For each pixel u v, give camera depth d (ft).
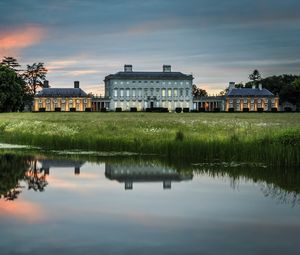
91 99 588.09
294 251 39.96
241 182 68.23
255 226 46.55
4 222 47.55
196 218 49.34
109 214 50.60
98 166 83.66
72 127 139.64
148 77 607.78
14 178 72.33
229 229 45.50
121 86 605.73
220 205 54.70
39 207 53.47
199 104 621.72
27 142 119.44
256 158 84.94
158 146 98.73
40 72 604.49
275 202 56.24
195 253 39.37
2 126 160.04
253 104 582.76
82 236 43.29
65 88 584.40
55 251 39.65
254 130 117.91
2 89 358.64
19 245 41.01
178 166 82.02
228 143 88.69
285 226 46.52
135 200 57.26
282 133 92.07
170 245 41.16
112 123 165.17
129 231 44.75
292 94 595.06
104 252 39.47
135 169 80.12
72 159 92.68
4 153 102.73
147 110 481.05
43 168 81.71
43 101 567.18
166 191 62.49
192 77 612.70
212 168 79.87
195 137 99.30
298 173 74.95
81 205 54.44
